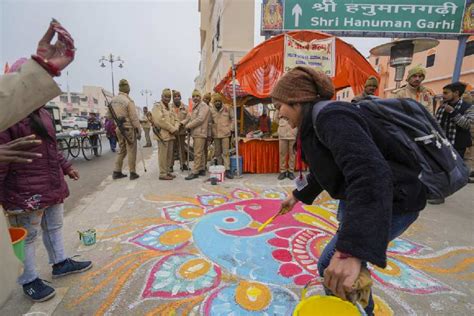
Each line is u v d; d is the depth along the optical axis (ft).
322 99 3.74
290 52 17.35
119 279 7.55
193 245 9.47
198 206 13.53
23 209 6.21
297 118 3.89
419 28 23.17
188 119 21.47
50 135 6.57
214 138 20.70
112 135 37.37
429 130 3.74
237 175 19.66
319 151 3.57
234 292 6.98
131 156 19.27
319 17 22.49
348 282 2.68
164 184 17.97
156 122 18.47
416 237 10.27
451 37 23.95
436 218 12.17
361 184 2.73
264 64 17.54
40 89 2.96
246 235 10.23
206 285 7.27
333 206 13.39
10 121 2.92
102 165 26.89
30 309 6.42
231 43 41.75
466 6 22.95
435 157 3.66
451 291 7.13
